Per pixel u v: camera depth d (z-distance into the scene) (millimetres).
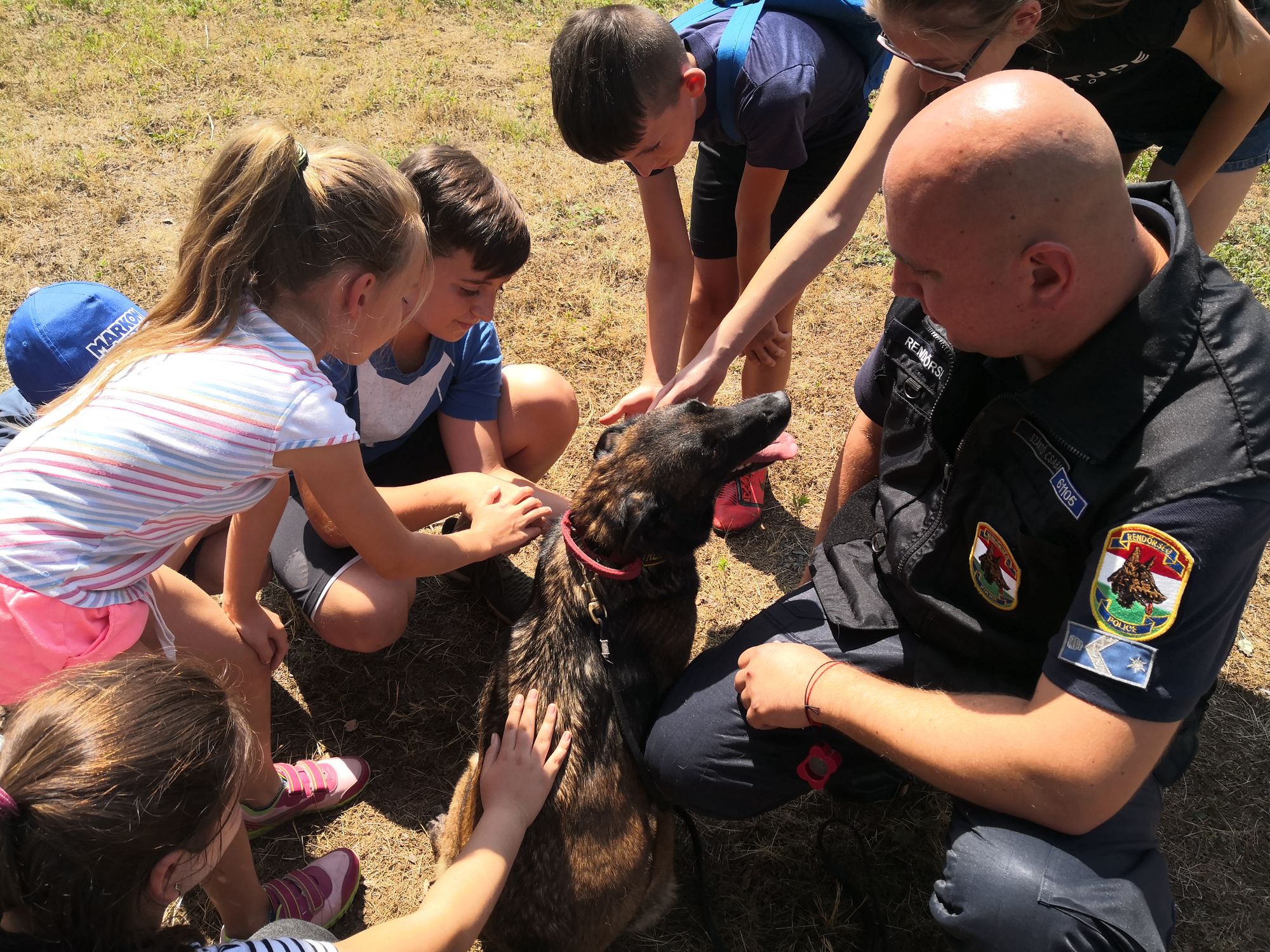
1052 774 2068
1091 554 2166
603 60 3092
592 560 2916
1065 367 2156
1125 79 3342
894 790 3008
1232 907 2971
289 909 2807
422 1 8758
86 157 6328
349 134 6773
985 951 2238
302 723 3529
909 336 2807
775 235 4281
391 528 2703
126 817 1575
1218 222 3869
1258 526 1959
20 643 2199
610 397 4910
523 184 6363
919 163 2006
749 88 3420
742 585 4086
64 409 2322
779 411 3205
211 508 2334
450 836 2885
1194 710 2604
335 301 2393
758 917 2998
